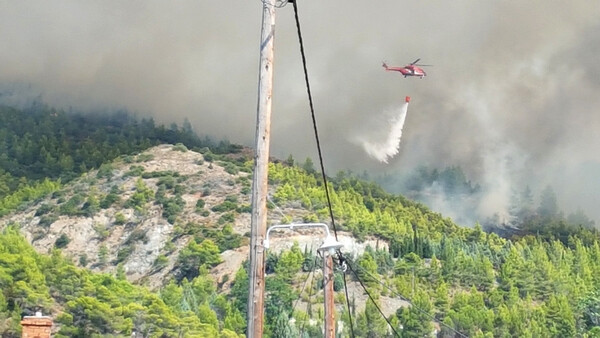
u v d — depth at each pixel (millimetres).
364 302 194000
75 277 155625
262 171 20453
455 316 183125
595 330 109938
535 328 186000
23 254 157875
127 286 163125
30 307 135500
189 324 145000
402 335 170500
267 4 20984
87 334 129125
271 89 20828
